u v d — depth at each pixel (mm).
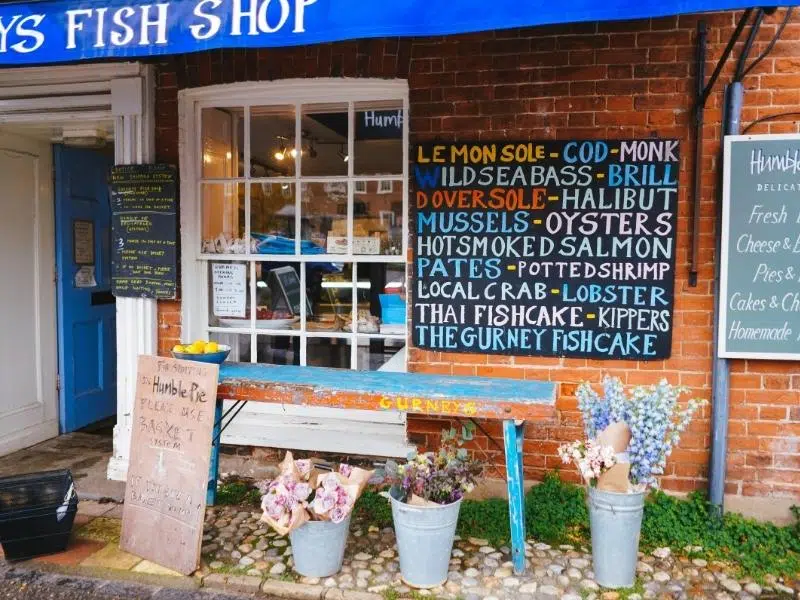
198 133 4648
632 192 3916
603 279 3979
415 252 4203
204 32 2992
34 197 5254
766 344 3744
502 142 4035
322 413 4656
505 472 4164
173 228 4520
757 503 3873
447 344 4199
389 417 4543
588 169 3953
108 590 3273
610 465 3137
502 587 3242
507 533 3758
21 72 4648
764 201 3709
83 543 3699
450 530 3223
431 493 3283
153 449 3576
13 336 5082
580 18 2674
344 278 4582
